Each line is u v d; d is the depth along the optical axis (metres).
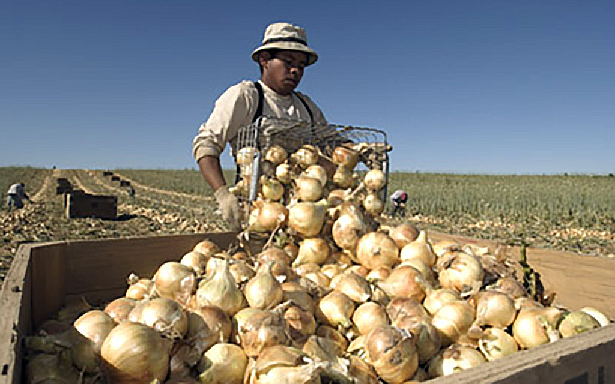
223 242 2.96
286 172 2.84
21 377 1.22
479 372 0.99
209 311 1.51
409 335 1.48
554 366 1.09
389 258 2.30
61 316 2.06
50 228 11.59
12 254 7.76
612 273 2.19
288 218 2.60
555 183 41.38
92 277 2.38
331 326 1.81
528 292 2.36
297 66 3.43
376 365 1.46
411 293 1.95
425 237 2.36
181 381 1.34
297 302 1.79
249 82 3.43
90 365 1.34
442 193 24.31
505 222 16.52
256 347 1.42
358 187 2.91
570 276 2.39
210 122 3.17
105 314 1.50
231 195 2.78
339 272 2.28
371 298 1.92
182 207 21.22
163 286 1.82
